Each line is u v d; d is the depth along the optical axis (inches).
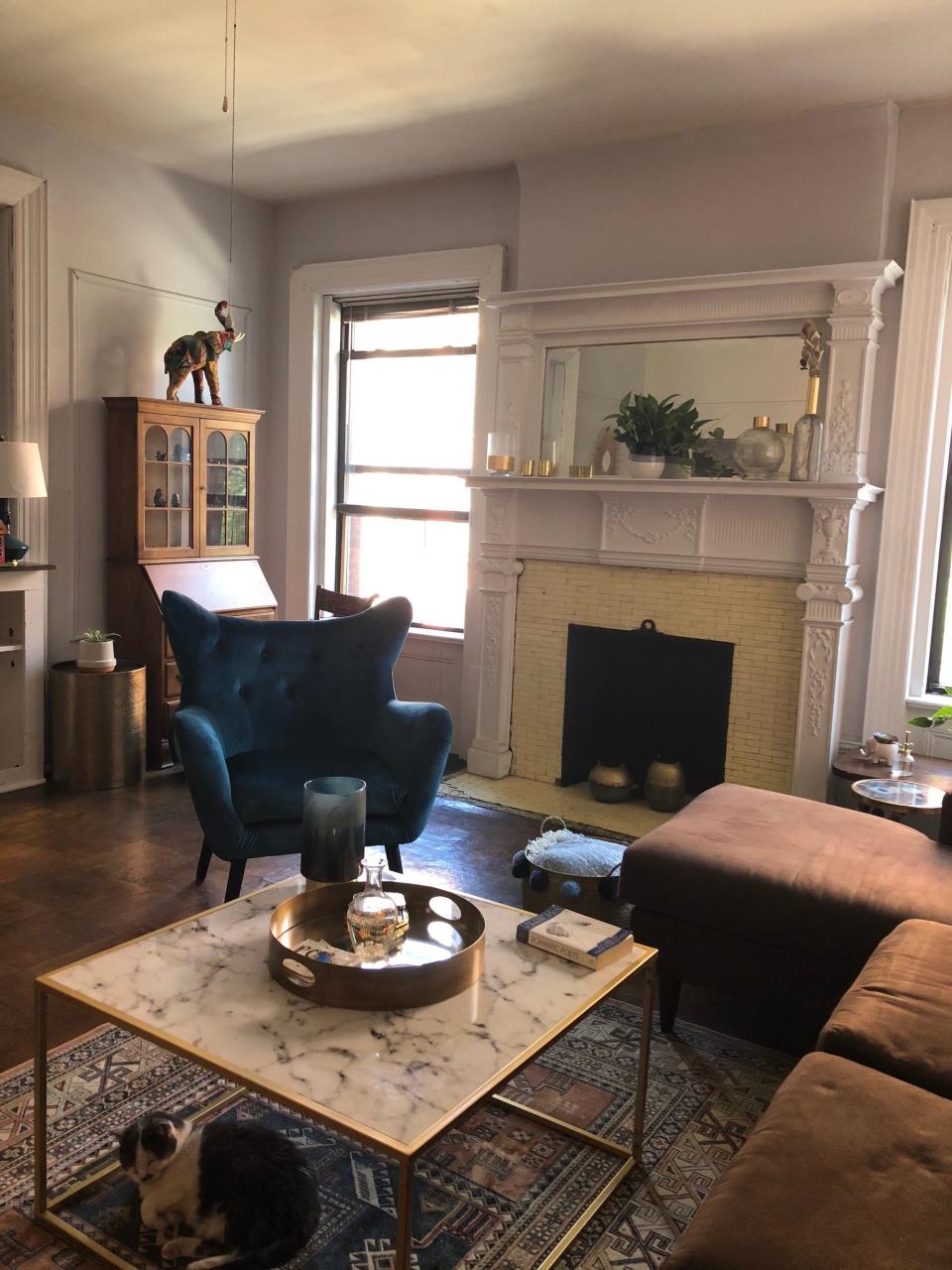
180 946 73.0
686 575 164.2
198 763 109.0
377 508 210.1
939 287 141.6
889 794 120.3
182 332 195.0
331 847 79.7
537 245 172.9
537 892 112.2
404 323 203.5
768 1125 54.2
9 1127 77.7
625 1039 95.7
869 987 70.2
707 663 168.1
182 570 184.4
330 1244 66.9
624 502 165.6
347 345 211.5
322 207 204.2
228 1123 67.2
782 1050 95.0
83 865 132.8
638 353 163.3
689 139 156.9
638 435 160.7
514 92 145.5
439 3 119.3
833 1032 64.6
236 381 207.9
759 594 157.9
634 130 157.2
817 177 147.6
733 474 156.5
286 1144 66.2
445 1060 60.2
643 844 96.7
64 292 173.6
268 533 220.1
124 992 66.1
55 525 175.8
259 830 111.7
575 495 172.2
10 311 166.2
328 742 130.2
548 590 178.7
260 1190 62.8
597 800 172.6
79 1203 69.8
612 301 162.4
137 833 145.9
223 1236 63.1
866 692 152.2
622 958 74.7
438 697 203.8
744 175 153.5
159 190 187.3
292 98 151.6
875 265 136.6
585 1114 82.9
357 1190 72.6
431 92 147.1
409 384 204.1
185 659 123.6
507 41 129.0
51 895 122.6
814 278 142.1
